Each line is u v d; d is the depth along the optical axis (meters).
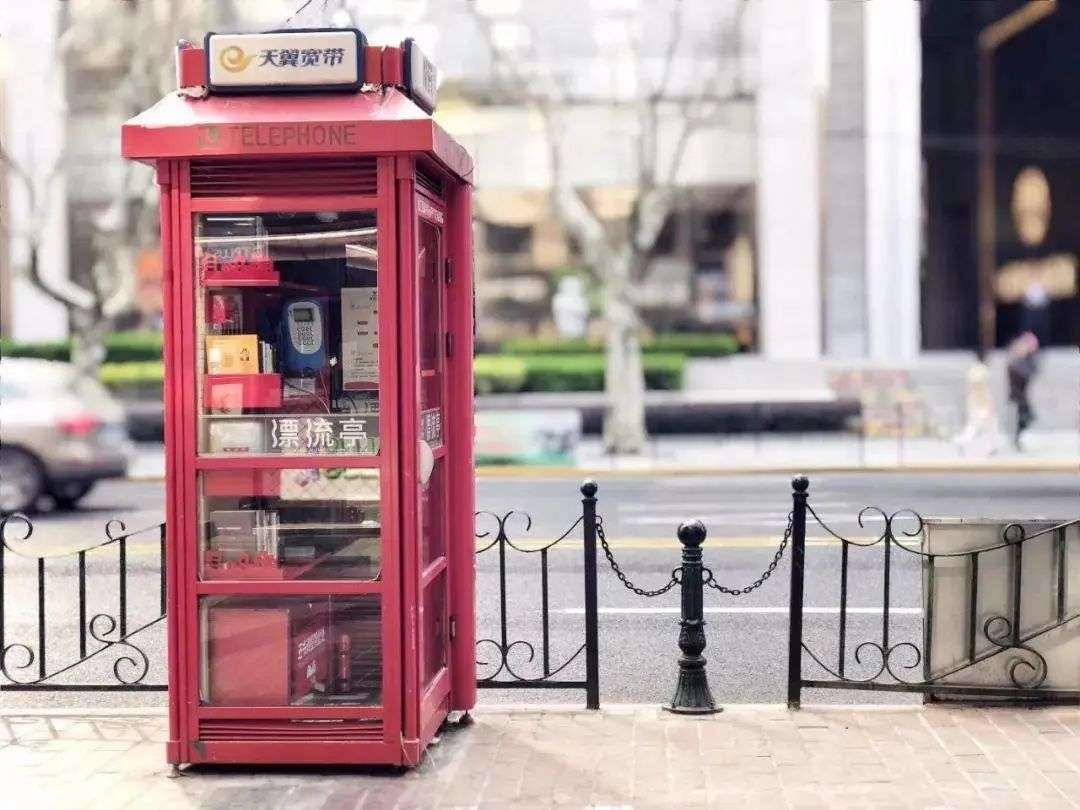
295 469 5.85
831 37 30.38
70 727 6.82
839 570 11.52
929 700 7.03
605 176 30.00
